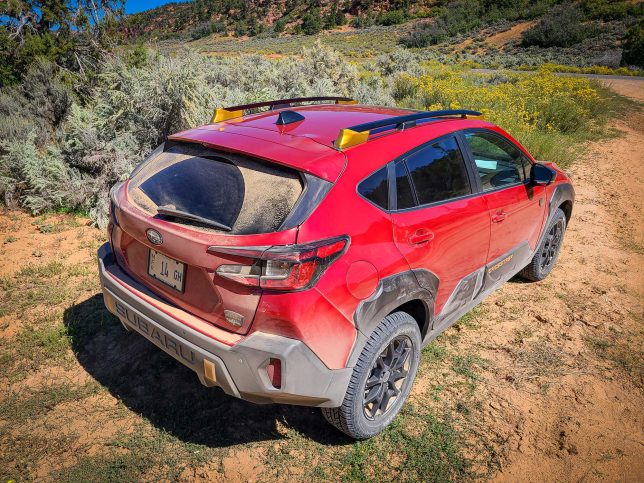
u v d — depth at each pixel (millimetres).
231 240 2283
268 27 159625
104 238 5641
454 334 4070
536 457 2893
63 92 9586
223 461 2758
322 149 2607
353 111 3436
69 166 6547
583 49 62312
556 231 4914
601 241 6074
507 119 10484
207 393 3271
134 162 6520
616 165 9922
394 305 2670
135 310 2723
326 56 15070
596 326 4242
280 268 2215
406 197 2846
